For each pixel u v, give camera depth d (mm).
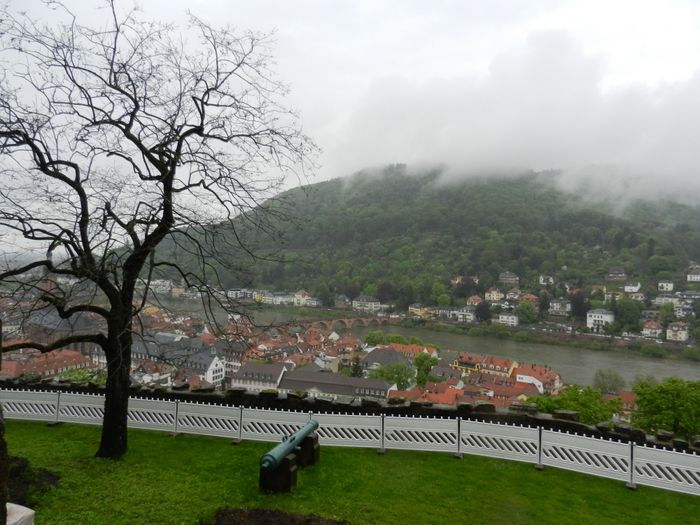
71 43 9992
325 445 11484
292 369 59531
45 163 9141
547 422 12320
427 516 8422
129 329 9656
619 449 10172
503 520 8508
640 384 36125
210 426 12000
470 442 11297
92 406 12812
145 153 9781
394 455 11164
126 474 9320
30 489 8156
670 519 8836
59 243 9273
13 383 14836
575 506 9148
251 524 7555
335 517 8102
